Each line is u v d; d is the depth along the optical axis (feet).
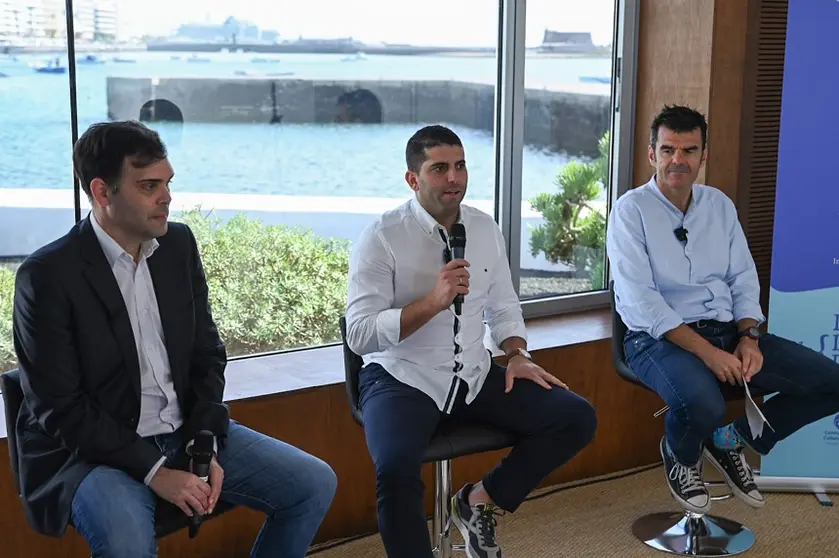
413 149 8.29
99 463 6.83
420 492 7.39
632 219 9.87
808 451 10.90
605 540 9.87
